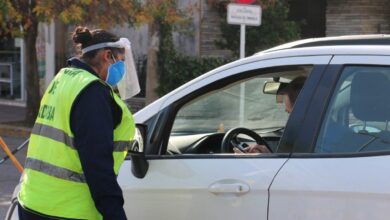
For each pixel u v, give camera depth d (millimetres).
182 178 3229
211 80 3408
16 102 19016
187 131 4062
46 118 2959
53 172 2895
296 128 2988
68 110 2857
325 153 2875
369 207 2670
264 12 13219
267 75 3312
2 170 9133
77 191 2893
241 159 3125
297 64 3105
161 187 3275
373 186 2672
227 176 3092
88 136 2775
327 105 2941
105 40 3029
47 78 17859
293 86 3338
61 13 10977
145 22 11805
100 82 2889
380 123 2838
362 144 2828
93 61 3031
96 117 2799
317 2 15000
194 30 14789
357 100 2916
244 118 4238
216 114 4180
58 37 17453
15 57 19453
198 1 14750
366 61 2895
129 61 3201
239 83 3824
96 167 2754
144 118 3582
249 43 13664
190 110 4008
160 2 11922
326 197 2771
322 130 2922
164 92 13898
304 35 15164
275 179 2934
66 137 2881
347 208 2717
